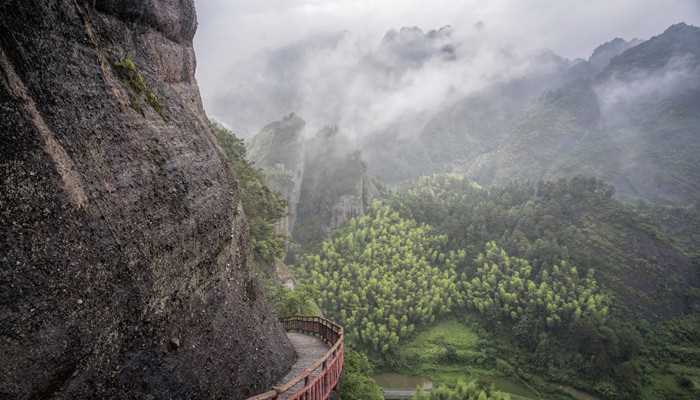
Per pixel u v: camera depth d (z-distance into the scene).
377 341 61.66
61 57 6.46
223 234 10.46
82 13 7.09
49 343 5.51
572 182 93.38
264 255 37.78
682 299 70.56
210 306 9.32
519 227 84.62
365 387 22.17
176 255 8.30
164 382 7.45
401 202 99.50
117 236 6.79
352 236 82.56
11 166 5.31
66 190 5.95
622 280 71.31
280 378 11.73
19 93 5.55
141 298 7.18
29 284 5.34
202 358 8.60
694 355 60.78
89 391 6.12
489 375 59.22
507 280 71.88
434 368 60.34
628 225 80.81
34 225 5.50
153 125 8.56
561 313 62.94
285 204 45.06
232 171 13.11
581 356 57.72
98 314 6.30
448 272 77.62
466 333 67.50
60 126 6.18
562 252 73.75
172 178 8.66
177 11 11.29
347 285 69.12
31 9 6.01
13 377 5.07
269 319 12.61
